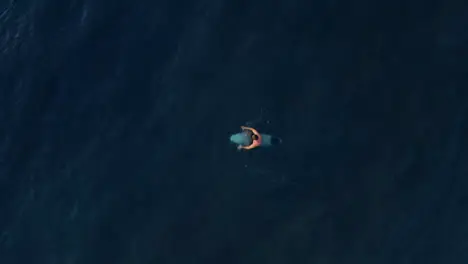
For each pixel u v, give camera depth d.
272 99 42.59
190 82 44.84
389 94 41.06
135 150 44.22
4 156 46.44
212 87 44.22
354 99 41.34
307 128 41.25
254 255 39.59
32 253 43.06
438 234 38.16
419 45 41.72
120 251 41.62
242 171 41.53
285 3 44.97
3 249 43.53
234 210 40.88
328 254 38.72
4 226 44.31
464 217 38.22
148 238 41.50
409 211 38.81
